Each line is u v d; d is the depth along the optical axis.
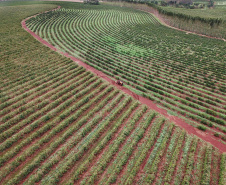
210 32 84.81
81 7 134.88
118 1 158.38
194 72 50.28
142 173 23.23
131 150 26.09
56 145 26.69
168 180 22.31
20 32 72.44
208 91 42.28
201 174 23.41
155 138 28.25
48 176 22.98
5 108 33.84
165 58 59.41
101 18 108.94
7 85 40.53
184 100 38.22
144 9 138.62
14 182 22.08
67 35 76.44
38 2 151.88
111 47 66.81
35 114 32.09
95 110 33.38
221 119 33.78
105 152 26.00
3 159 24.50
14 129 29.17
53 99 36.56
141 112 32.97
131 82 45.28
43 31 78.69
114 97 37.44
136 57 59.31
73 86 39.94
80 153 25.81
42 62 50.50
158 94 40.62
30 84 41.34
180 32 88.62
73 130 29.25
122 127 30.22
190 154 25.48
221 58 59.38
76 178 22.56
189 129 31.00
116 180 22.59
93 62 53.47
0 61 50.03
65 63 50.41
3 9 113.44
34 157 25.47
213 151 26.38
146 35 82.19
